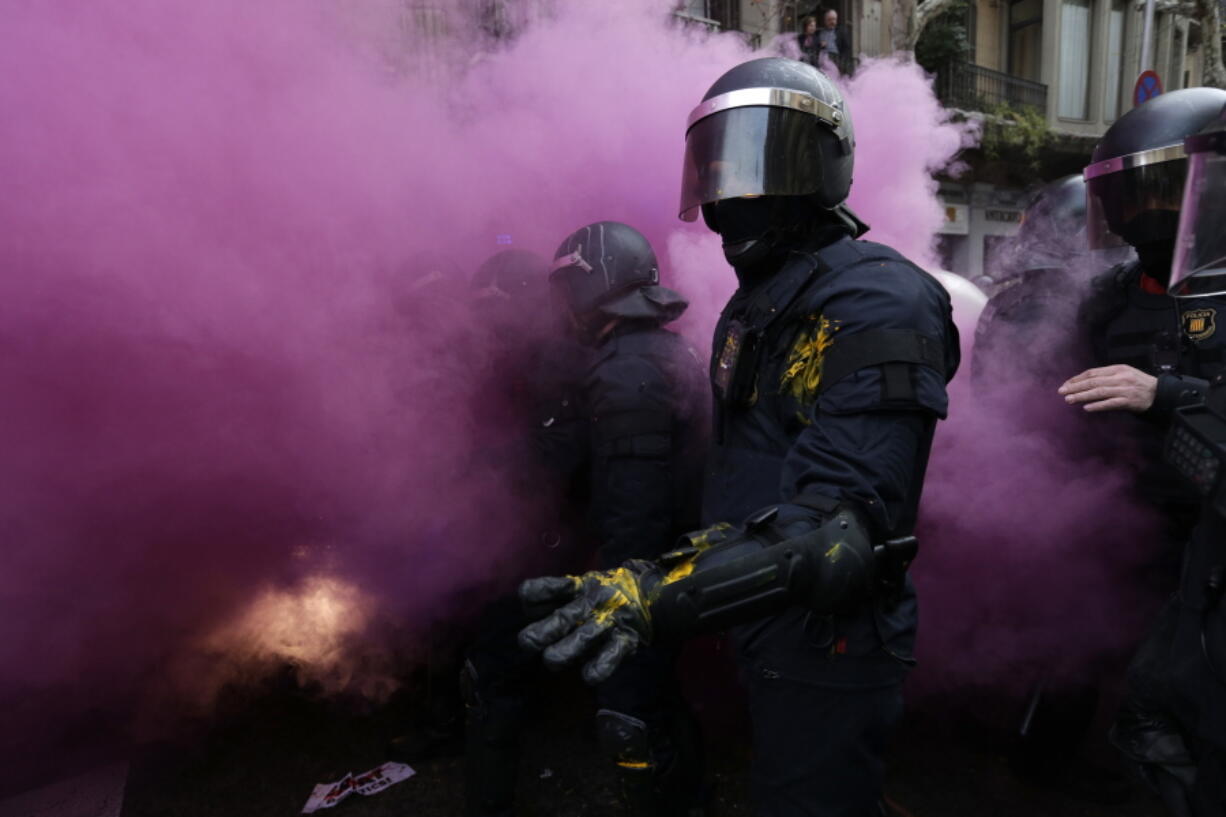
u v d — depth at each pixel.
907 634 1.28
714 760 2.25
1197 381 1.44
